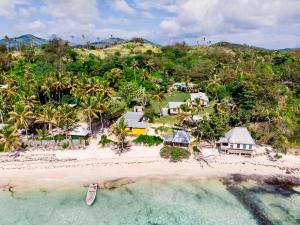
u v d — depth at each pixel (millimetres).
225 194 52125
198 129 71625
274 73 114250
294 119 82875
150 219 45312
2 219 44812
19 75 124812
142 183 55281
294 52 149750
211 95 109000
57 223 44156
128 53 173125
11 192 51844
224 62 146750
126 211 47219
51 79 96875
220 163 61812
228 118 76188
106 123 84688
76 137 71250
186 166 60906
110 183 55062
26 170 58500
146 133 74938
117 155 64250
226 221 44938
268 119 77125
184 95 116000
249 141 63781
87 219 45125
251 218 45719
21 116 66688
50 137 69062
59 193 51750
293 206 48938
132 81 120500
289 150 67875
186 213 46844
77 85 97500
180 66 135250
